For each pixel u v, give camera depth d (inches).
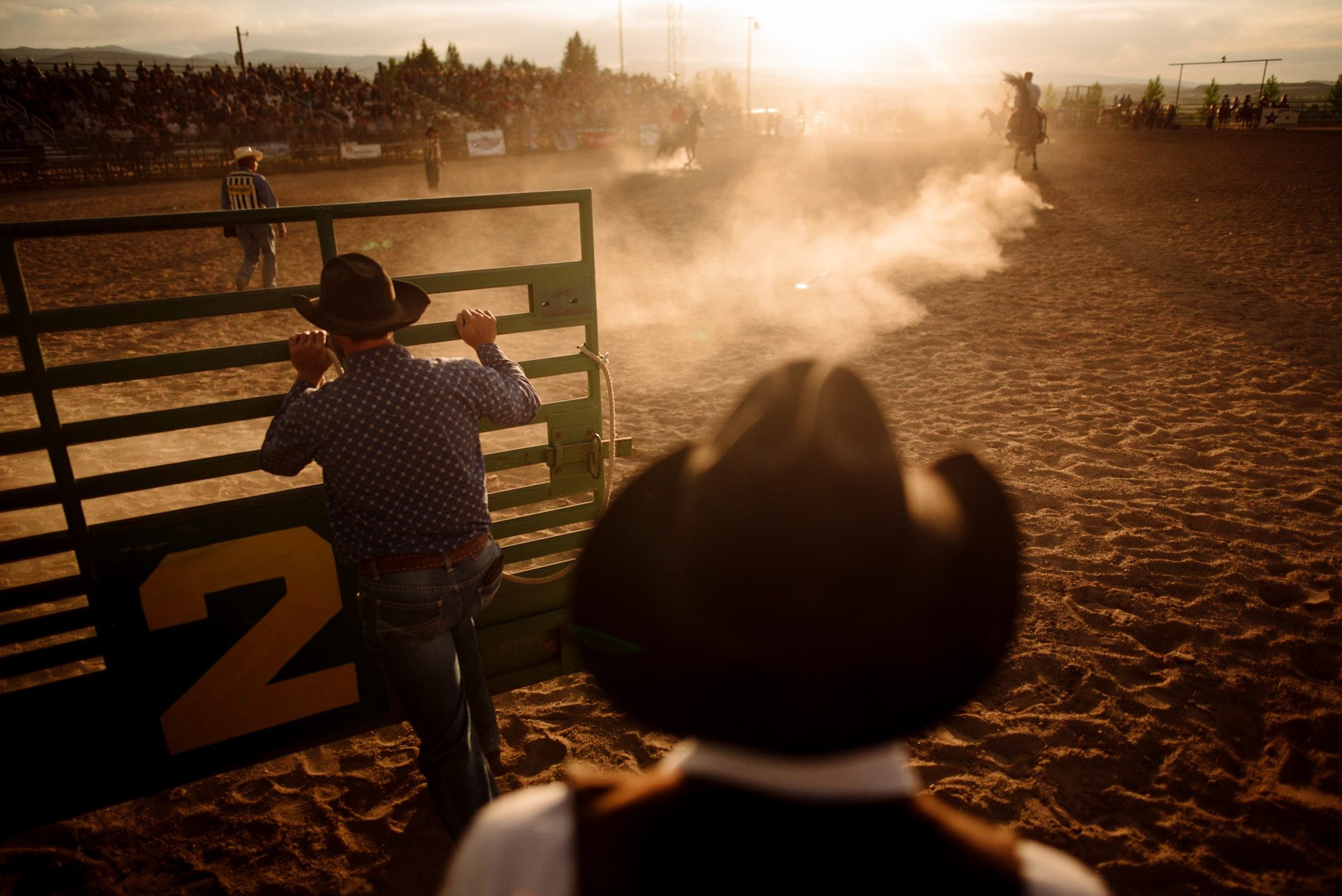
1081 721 122.3
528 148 1314.0
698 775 27.9
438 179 812.0
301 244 531.8
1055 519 180.2
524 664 126.6
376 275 84.4
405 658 88.4
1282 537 170.9
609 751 121.4
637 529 31.8
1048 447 217.8
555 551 126.1
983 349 298.4
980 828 28.5
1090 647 138.3
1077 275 406.3
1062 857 28.2
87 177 953.5
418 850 106.0
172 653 98.7
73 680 96.2
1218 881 97.8
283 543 101.4
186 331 342.0
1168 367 275.0
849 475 27.2
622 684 29.3
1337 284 373.1
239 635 101.3
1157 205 616.7
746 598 26.7
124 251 503.2
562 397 262.5
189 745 101.6
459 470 87.4
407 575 86.4
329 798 114.4
